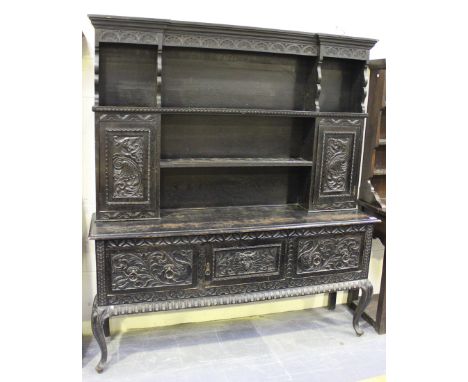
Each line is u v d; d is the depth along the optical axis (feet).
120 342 7.85
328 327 8.70
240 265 7.04
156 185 6.96
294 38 7.23
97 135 6.54
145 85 7.22
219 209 8.00
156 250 6.59
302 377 7.02
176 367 7.16
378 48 8.72
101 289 6.51
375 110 8.41
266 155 8.20
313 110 7.69
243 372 7.09
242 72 7.73
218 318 8.89
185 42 6.73
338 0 8.27
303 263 7.44
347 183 8.02
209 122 7.75
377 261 9.86
